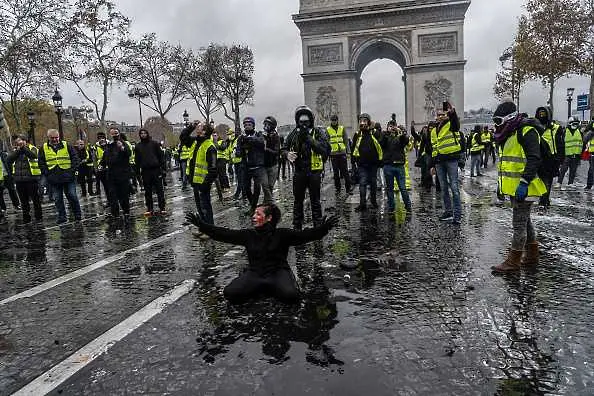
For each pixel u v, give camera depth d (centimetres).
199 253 788
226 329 461
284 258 537
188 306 530
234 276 640
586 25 3759
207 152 949
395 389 344
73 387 366
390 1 5166
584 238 793
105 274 688
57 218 1351
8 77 3850
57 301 576
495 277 590
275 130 1152
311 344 420
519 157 605
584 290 533
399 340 422
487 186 1686
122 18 4069
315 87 5416
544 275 591
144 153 1249
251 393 346
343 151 1603
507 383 348
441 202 1288
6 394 362
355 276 618
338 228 955
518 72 4309
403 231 900
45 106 5784
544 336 420
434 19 5097
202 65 6019
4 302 582
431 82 5122
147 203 1267
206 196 965
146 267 715
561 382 348
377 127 1324
